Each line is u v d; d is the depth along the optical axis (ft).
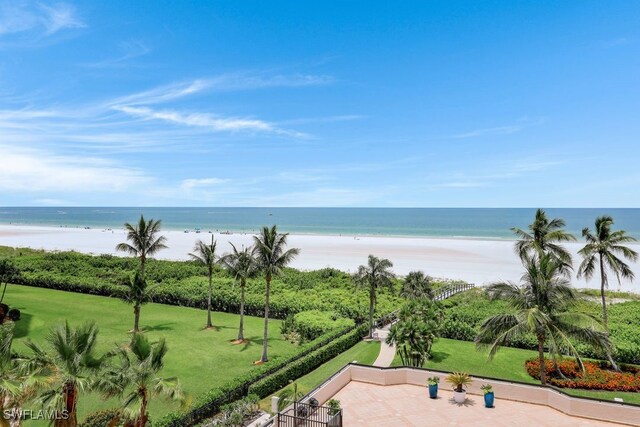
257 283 183.32
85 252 318.65
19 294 177.78
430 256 301.84
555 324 81.05
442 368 101.86
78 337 50.52
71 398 47.75
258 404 77.30
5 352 48.03
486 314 134.00
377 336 130.31
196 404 72.49
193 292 170.30
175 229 588.50
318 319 130.93
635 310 139.95
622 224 613.52
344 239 430.20
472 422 66.08
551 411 70.13
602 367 98.78
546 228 128.16
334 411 61.87
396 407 71.87
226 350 115.44
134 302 128.98
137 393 52.44
